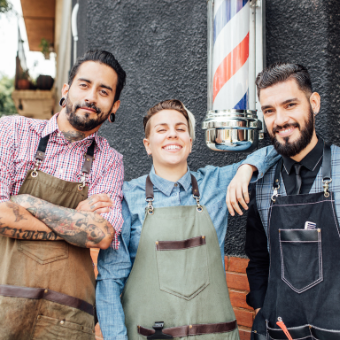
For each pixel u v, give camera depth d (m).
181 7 2.00
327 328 1.05
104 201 1.22
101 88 1.23
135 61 2.15
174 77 2.01
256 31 1.51
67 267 1.16
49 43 7.29
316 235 1.10
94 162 1.28
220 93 1.33
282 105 1.12
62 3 5.02
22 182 1.19
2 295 1.08
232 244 1.77
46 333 1.11
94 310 1.25
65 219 1.13
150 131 1.36
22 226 1.10
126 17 2.19
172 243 1.21
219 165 1.84
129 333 1.20
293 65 1.13
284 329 1.12
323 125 1.56
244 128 1.28
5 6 6.16
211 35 1.40
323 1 1.59
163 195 1.32
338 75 1.60
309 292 1.09
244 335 1.70
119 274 1.25
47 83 6.89
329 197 1.10
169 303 1.17
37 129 1.23
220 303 1.22
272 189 1.27
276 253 1.19
